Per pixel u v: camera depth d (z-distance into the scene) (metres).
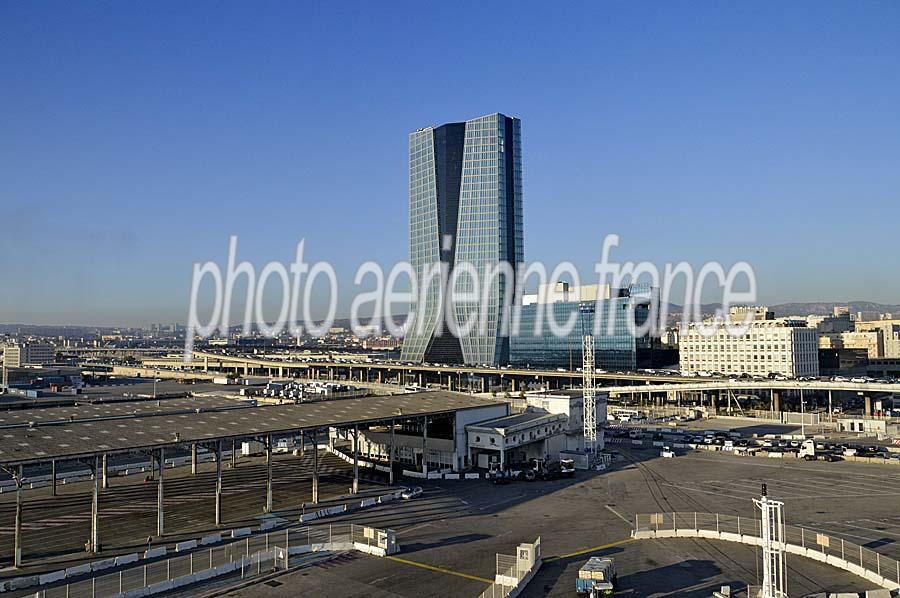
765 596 51.66
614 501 89.62
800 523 77.19
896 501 87.62
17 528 63.16
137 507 86.62
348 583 59.62
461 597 56.38
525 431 115.38
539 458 120.56
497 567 62.31
